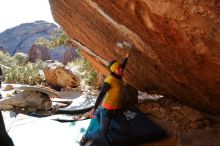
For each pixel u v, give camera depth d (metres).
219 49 3.15
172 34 3.48
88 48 8.91
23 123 6.92
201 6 2.62
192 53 3.64
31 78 14.84
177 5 2.82
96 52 8.43
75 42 9.96
